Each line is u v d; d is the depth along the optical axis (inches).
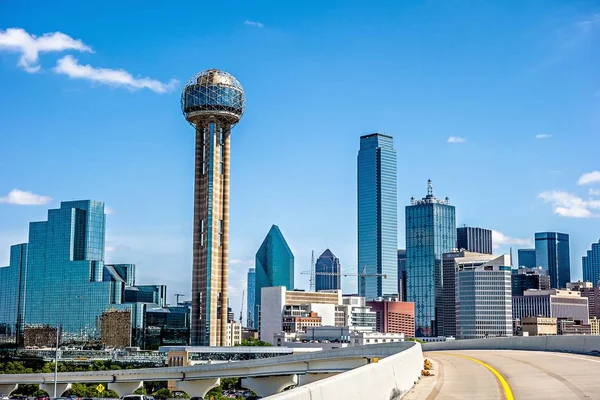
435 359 3002.0
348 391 1035.9
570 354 2866.6
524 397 1411.2
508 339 3826.3
